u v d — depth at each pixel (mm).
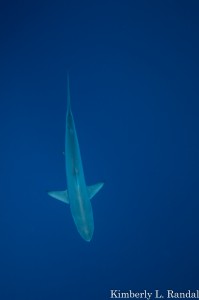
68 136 7211
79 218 7516
